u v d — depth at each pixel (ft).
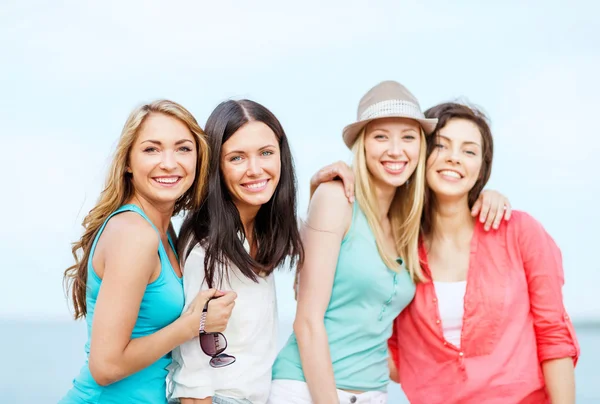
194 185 8.80
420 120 10.03
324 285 9.57
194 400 8.25
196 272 8.56
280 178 9.22
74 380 8.46
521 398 9.91
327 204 9.77
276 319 9.29
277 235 9.20
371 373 9.94
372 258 9.84
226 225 8.68
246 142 8.71
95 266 8.01
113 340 7.52
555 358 10.00
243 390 8.61
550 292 10.12
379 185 10.36
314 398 9.35
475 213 10.43
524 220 10.43
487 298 10.12
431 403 10.36
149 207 8.47
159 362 8.43
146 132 8.14
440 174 10.30
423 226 10.77
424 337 10.42
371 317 9.90
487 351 10.10
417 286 10.50
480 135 10.40
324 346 9.41
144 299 8.13
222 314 8.14
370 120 10.15
